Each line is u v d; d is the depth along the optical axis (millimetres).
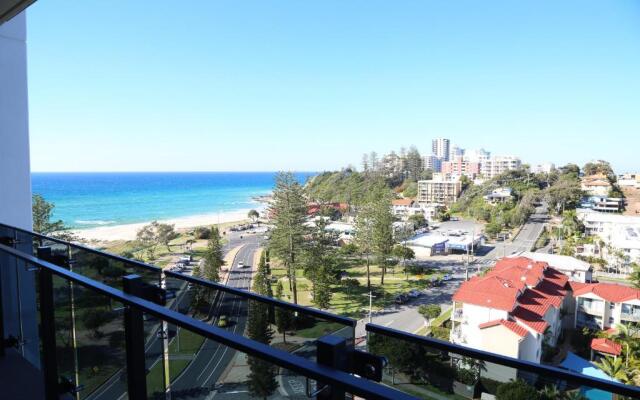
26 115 3781
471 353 888
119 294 1015
